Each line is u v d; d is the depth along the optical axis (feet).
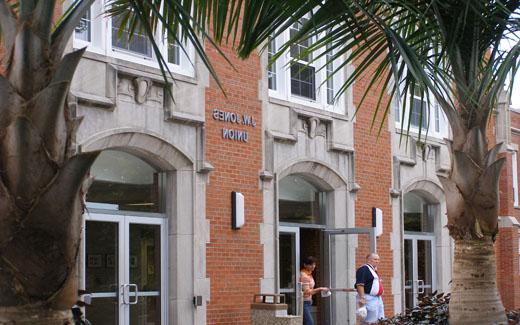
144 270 38.88
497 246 71.41
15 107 12.57
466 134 23.59
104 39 36.42
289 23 20.48
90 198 36.70
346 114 51.47
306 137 48.14
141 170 39.47
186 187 40.14
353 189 51.47
